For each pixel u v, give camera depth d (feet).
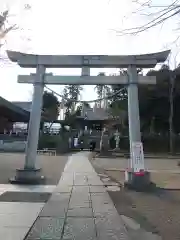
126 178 34.17
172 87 110.52
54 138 129.49
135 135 35.58
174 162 73.36
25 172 34.63
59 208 21.77
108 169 53.42
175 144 119.34
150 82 36.60
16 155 79.15
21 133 138.51
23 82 37.47
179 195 28.91
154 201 25.93
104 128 133.69
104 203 23.86
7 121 141.79
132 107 36.29
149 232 16.98
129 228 17.62
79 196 26.71
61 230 16.44
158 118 123.75
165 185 35.70
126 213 21.47
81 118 154.92
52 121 144.56
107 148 117.08
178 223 18.97
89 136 159.63
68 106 154.30
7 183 33.86
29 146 36.45
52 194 27.48
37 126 36.88
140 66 37.11
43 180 36.11
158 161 76.48
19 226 17.10
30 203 23.39
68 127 156.66
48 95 143.64
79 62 36.78
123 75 37.35
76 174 43.50
